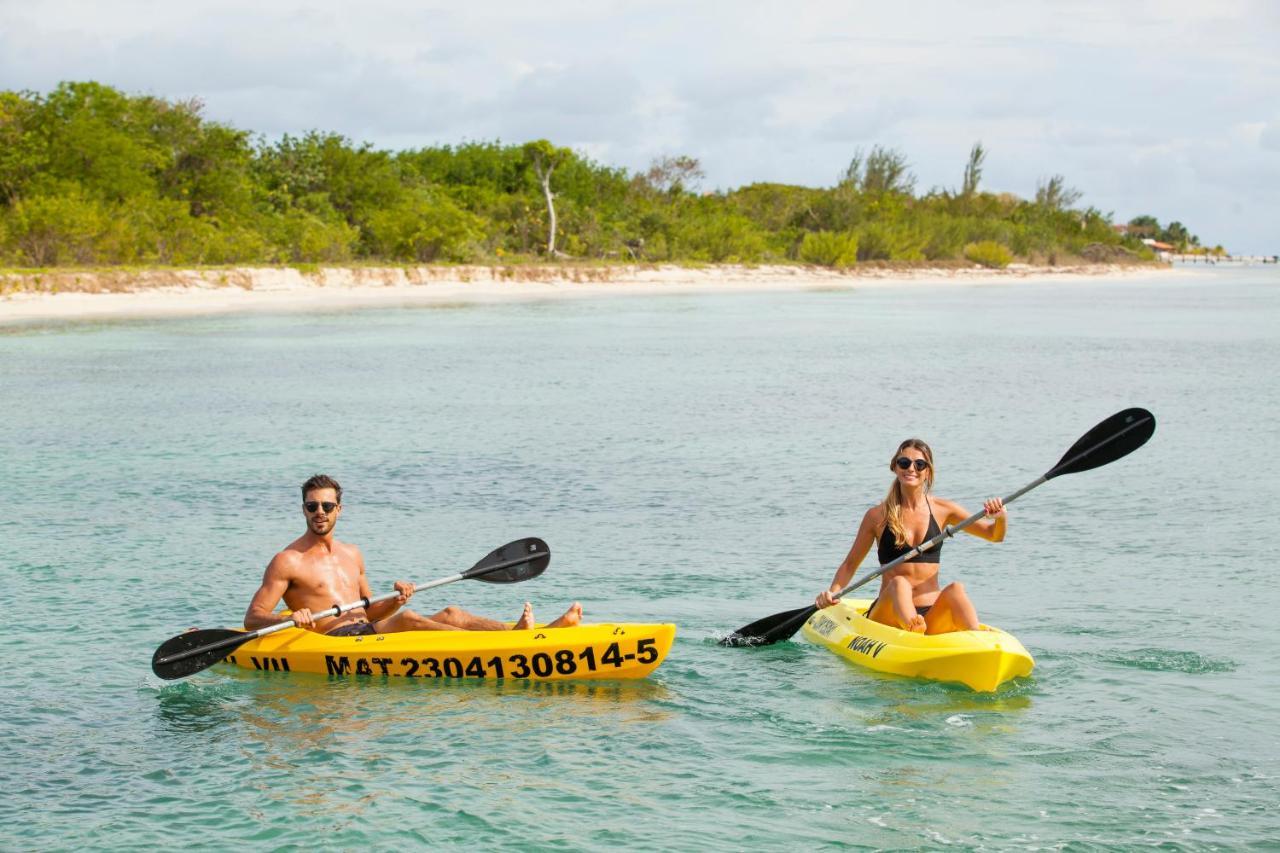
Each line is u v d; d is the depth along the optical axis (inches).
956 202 4340.6
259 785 255.8
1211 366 1125.7
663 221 3070.9
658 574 421.7
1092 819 240.8
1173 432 725.3
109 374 1016.2
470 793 251.6
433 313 1803.6
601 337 1423.5
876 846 230.4
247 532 480.7
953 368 1101.7
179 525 491.8
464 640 315.0
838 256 3319.4
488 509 519.8
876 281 3201.3
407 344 1304.1
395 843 230.5
